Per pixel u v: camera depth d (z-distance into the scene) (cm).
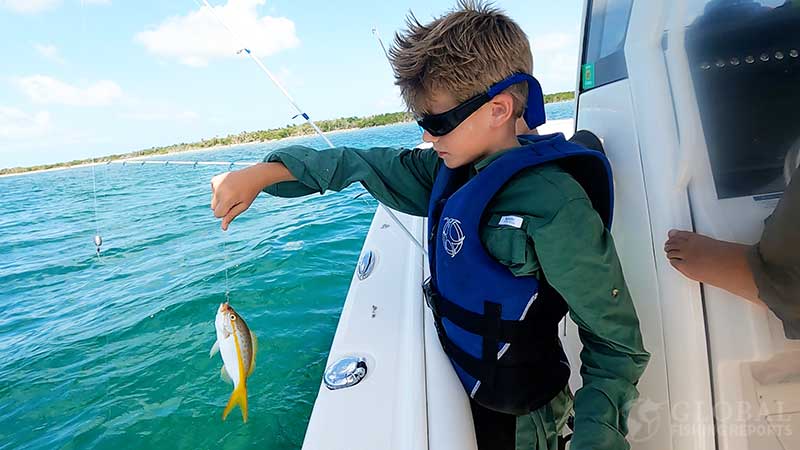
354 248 517
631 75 105
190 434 258
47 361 343
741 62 95
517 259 88
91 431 267
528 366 101
